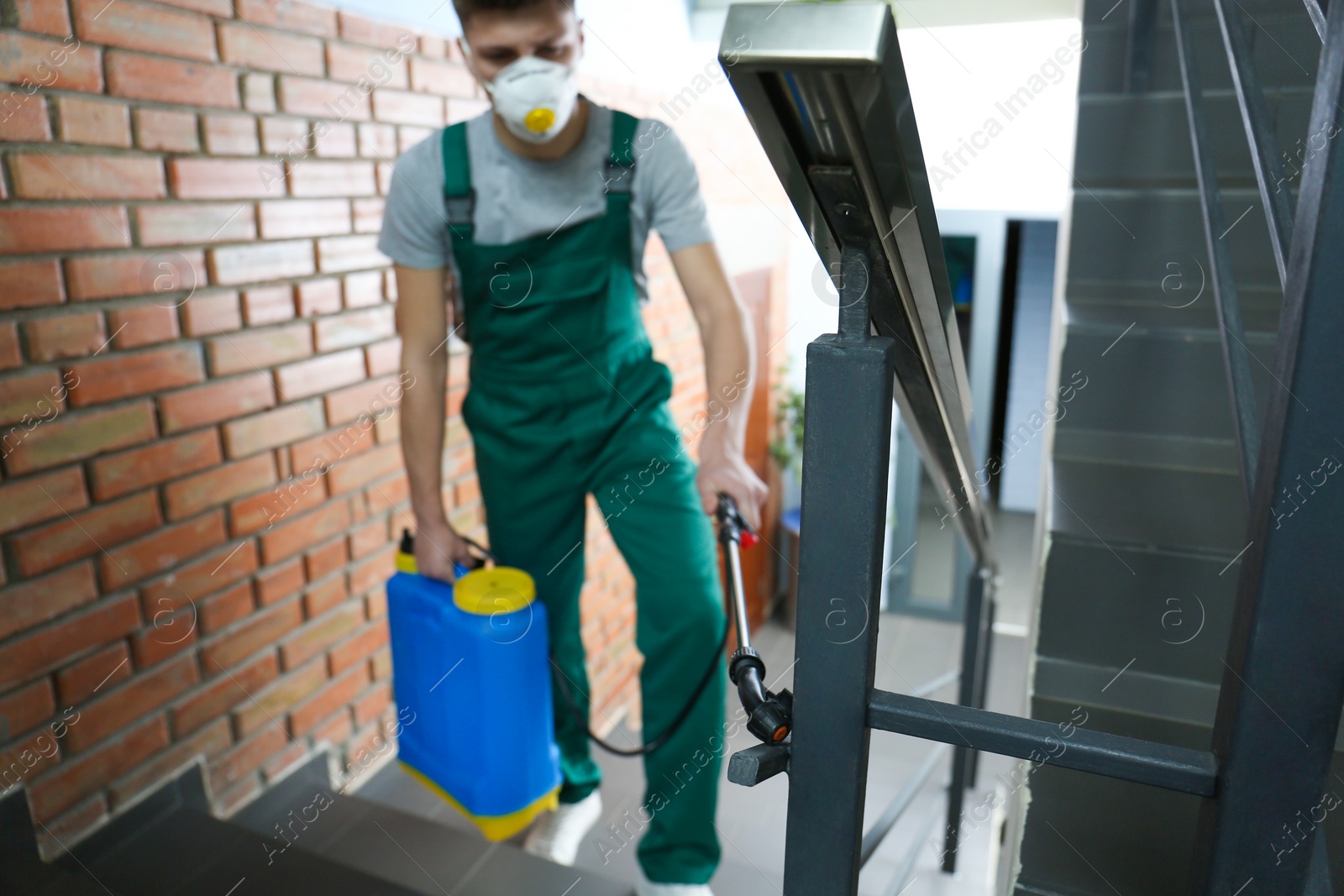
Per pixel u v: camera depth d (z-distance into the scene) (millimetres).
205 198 1452
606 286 1390
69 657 1360
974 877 2160
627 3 2307
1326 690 455
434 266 1412
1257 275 1261
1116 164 1352
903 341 600
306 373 1691
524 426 1434
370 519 1904
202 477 1526
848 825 542
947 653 4262
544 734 1461
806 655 517
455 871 1502
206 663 1577
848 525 485
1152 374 1150
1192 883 534
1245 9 1194
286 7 1534
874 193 448
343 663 1878
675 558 1394
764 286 3744
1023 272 5160
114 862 1425
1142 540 970
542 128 1226
